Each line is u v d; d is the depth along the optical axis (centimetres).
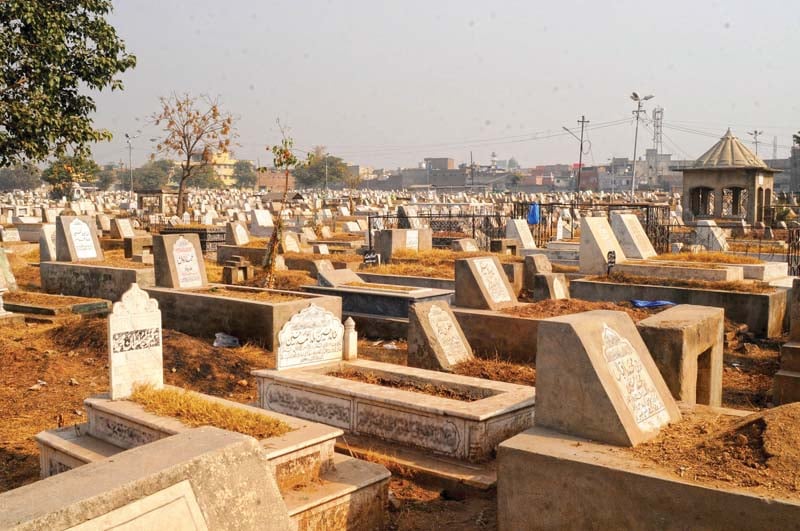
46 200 7450
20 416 895
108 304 1605
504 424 715
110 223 3381
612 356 571
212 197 8644
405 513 627
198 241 1570
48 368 1076
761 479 450
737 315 1412
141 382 724
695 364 780
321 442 600
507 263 1836
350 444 746
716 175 3566
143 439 636
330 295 1425
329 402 794
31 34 1476
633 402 559
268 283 1803
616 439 529
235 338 1321
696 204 3688
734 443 496
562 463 503
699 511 448
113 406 678
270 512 358
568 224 3453
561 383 556
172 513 324
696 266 1590
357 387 782
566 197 7619
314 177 12225
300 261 2247
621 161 16000
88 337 1205
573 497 500
